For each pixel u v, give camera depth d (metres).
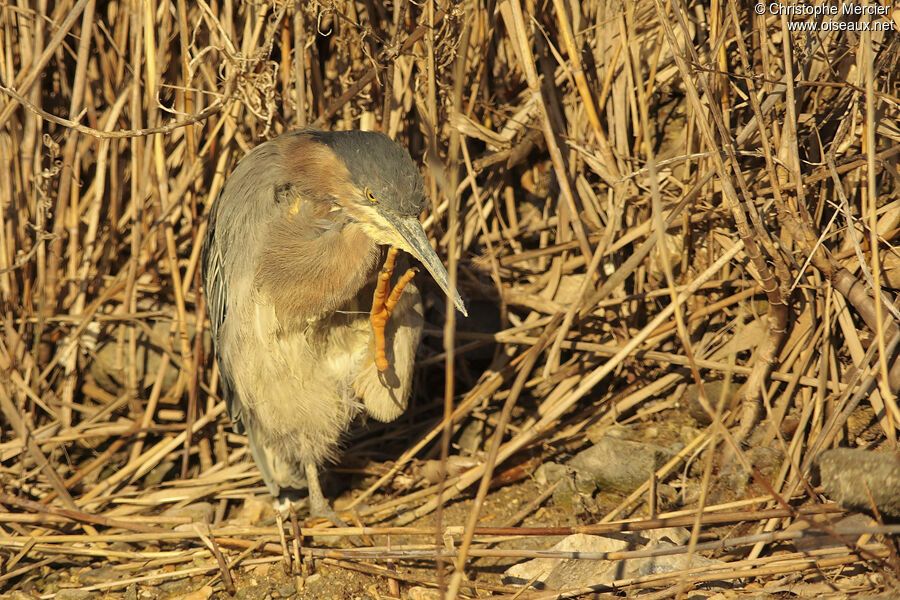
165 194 7.69
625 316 7.84
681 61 6.11
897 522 5.30
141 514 7.29
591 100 7.30
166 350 7.88
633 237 7.47
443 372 8.62
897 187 7.10
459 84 4.21
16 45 7.98
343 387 6.98
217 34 7.82
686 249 7.50
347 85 8.12
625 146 7.77
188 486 7.70
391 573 5.99
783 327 6.78
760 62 7.21
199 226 8.05
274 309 6.50
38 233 7.44
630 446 7.18
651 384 7.66
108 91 8.27
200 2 7.14
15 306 7.99
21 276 8.09
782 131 6.96
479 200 7.93
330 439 7.04
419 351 8.30
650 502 6.46
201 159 7.84
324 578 6.12
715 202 7.39
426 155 7.83
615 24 7.67
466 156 7.76
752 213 6.47
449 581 5.99
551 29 7.93
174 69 8.29
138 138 7.79
